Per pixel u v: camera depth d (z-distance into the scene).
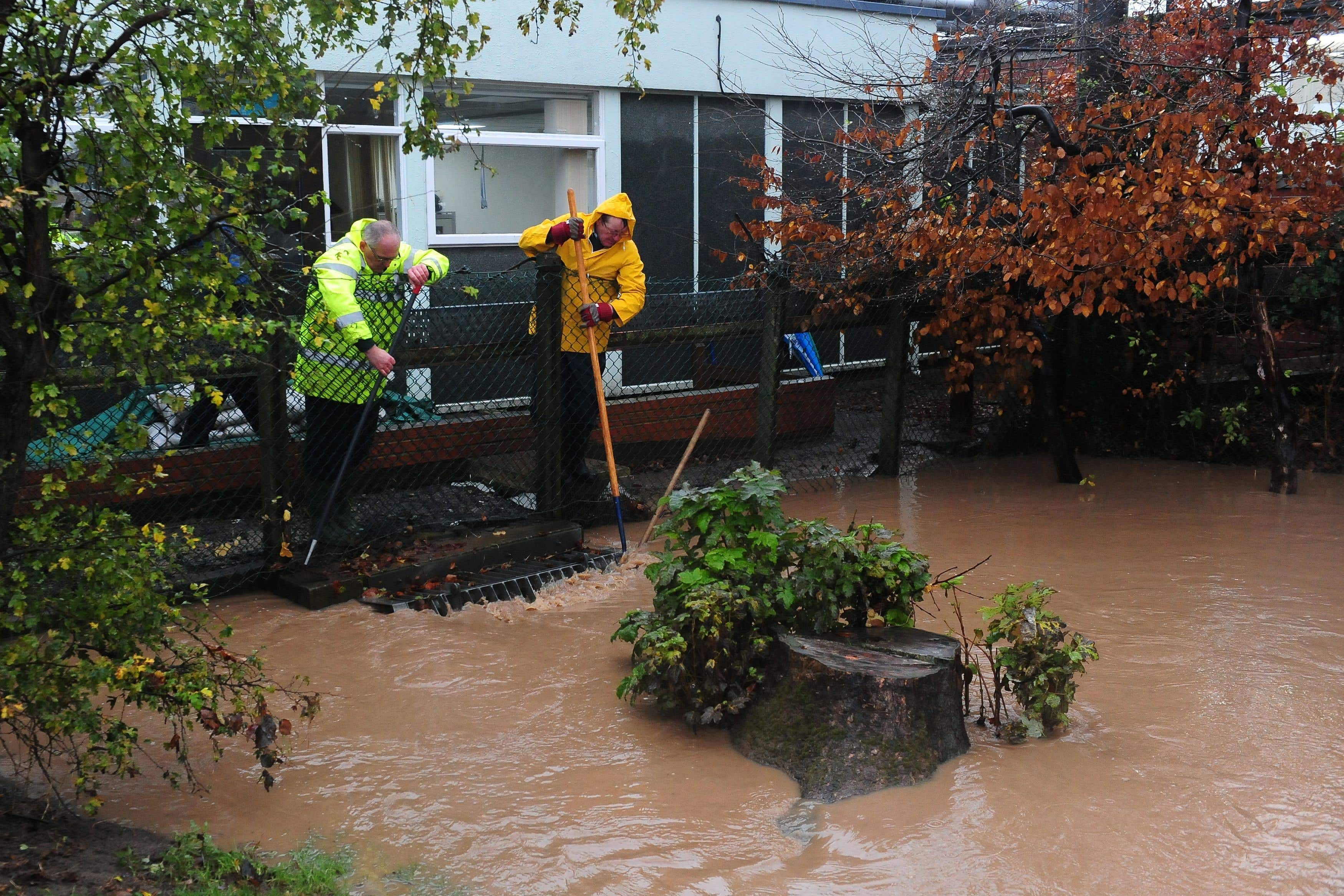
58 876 3.54
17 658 3.57
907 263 9.34
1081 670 4.74
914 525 8.19
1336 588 6.72
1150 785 4.30
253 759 4.55
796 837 3.99
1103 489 9.37
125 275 3.75
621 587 6.79
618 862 3.81
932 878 3.70
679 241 11.34
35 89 3.69
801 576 4.89
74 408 3.96
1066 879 3.69
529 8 9.77
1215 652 5.67
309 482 6.92
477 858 3.84
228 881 3.64
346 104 9.12
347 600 6.39
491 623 6.14
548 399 7.64
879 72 10.76
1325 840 3.92
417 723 4.89
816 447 10.35
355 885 3.69
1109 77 9.12
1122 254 8.23
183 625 4.19
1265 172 8.62
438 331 7.41
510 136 9.99
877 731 4.38
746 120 11.53
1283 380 9.17
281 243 8.62
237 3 4.00
